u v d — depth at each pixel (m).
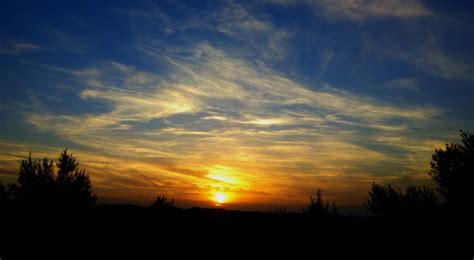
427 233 14.07
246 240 20.25
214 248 18.12
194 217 26.98
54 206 17.78
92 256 13.84
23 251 13.15
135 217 23.36
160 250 16.69
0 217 16.03
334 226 20.34
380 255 13.62
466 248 12.16
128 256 14.59
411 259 12.27
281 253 16.56
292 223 22.97
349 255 14.48
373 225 17.22
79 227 17.77
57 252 13.75
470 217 13.59
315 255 15.47
